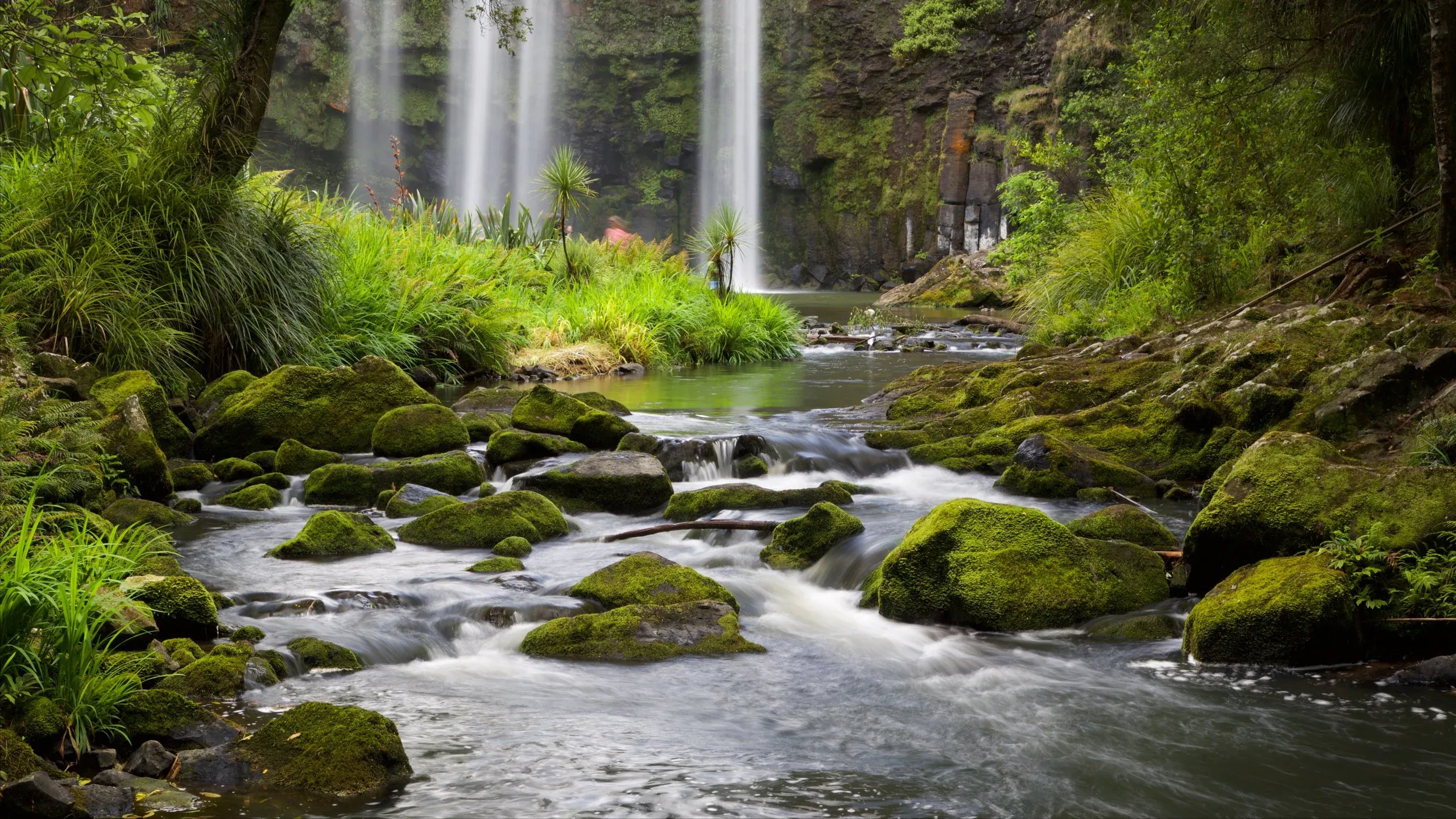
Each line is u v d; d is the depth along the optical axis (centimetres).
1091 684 478
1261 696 461
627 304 1812
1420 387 781
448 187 4788
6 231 941
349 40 4556
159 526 714
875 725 432
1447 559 503
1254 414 837
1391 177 1140
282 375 948
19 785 326
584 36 4872
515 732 419
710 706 452
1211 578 577
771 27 4825
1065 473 816
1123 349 1162
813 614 583
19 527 479
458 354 1505
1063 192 3453
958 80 4500
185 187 1073
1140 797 368
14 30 896
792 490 774
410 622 536
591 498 796
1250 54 1176
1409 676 472
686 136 4919
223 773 367
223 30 1117
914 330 2236
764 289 4791
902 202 4634
